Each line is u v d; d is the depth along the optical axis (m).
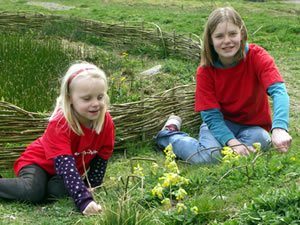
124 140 4.44
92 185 3.38
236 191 2.95
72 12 14.48
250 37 10.01
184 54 8.05
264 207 2.53
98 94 2.96
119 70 7.30
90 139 3.18
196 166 3.71
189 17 12.84
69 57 7.61
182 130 4.82
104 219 2.51
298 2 19.75
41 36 9.66
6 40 8.54
